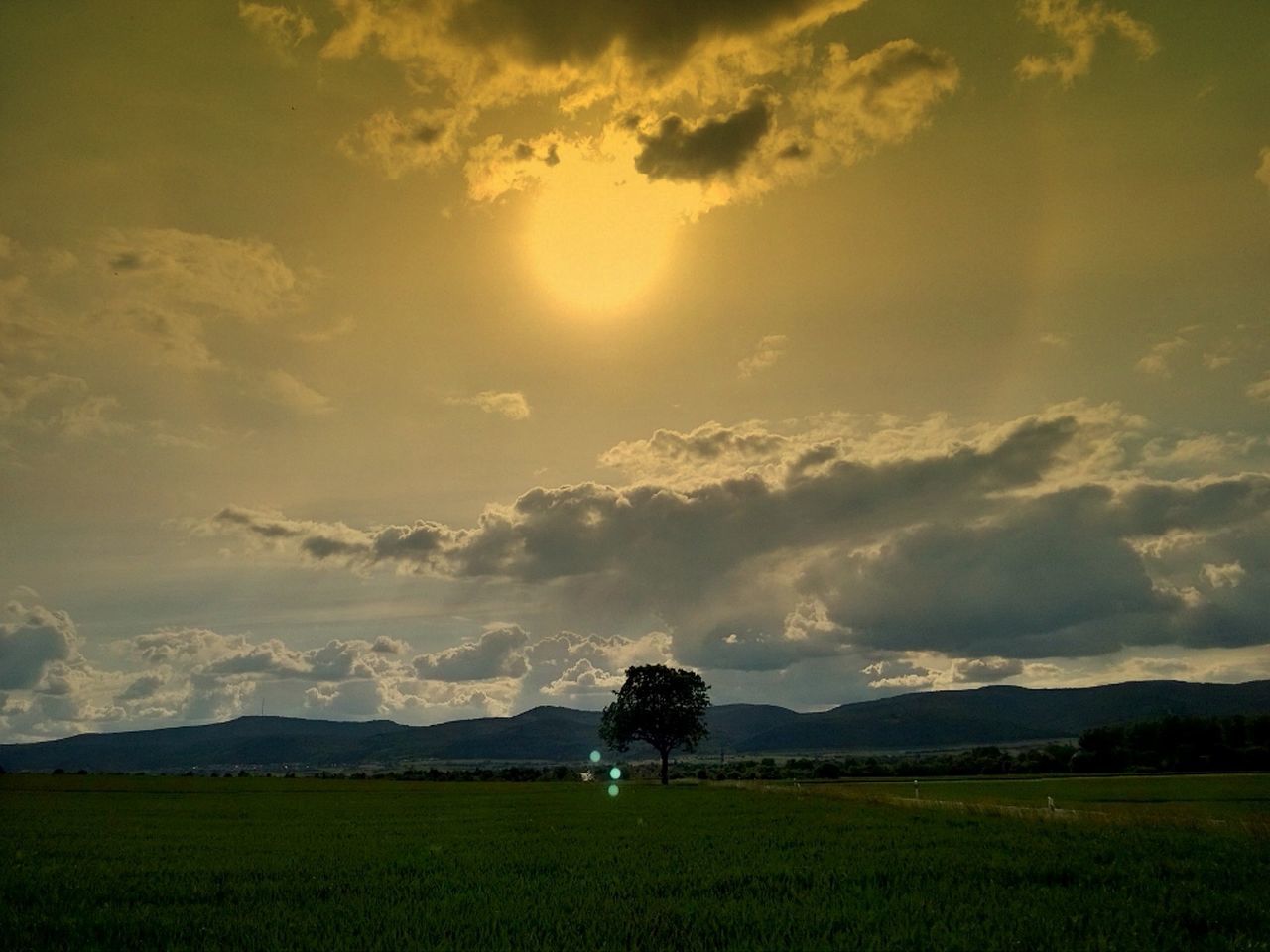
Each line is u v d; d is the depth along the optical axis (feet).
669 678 428.15
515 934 56.18
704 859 95.04
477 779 566.77
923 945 52.16
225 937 56.80
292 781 437.99
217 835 135.33
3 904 69.41
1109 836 110.63
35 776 449.48
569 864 92.32
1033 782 369.09
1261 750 480.23
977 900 66.28
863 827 133.69
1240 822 120.26
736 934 55.67
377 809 208.54
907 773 522.88
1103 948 50.88
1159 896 66.69
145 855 106.01
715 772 619.26
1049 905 63.67
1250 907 61.62
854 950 51.26
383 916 62.85
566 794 289.94
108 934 58.23
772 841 113.91
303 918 62.64
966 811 172.45
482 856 100.48
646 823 151.02
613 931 56.80
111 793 295.69
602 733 430.20
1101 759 498.69
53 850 112.47
